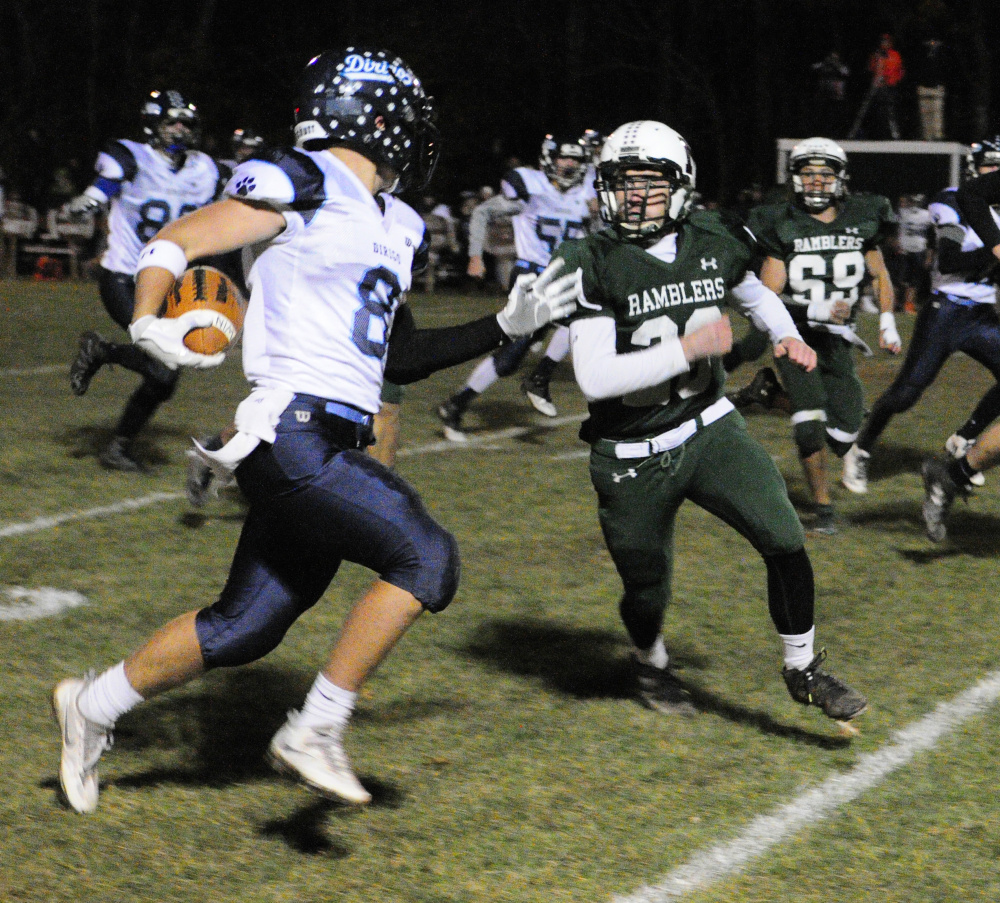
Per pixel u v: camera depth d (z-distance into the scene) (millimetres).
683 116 63094
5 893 6902
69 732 7637
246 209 6805
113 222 16297
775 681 9930
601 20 62969
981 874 7141
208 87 63188
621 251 8539
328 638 10734
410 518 7066
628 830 7590
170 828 7594
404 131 7391
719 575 12492
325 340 7090
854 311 14258
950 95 58844
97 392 22156
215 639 7398
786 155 42781
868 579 12469
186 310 7094
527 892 6953
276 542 7355
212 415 20500
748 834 7555
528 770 8375
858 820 7715
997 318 15312
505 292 45500
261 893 6941
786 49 61969
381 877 7098
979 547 13547
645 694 9398
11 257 50188
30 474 16266
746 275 8914
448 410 18922
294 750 6949
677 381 8609
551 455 18031
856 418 14469
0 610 11320
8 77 64500
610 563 12992
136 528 13977
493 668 10180
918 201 39562
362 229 7152
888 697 9570
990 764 8453
